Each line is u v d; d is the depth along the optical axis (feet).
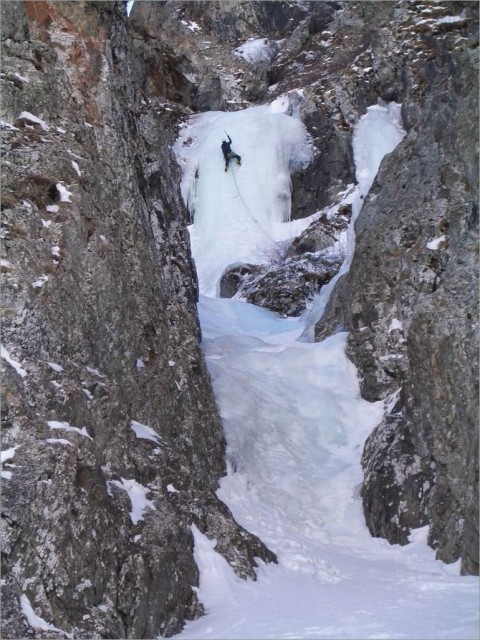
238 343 57.00
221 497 42.16
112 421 35.01
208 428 43.86
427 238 48.91
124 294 39.73
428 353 40.27
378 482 42.91
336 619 29.53
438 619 28.60
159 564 31.24
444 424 39.01
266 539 39.73
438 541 39.27
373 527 42.06
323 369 51.83
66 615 27.86
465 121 46.44
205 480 41.57
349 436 48.24
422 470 41.81
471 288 39.68
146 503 33.81
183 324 45.98
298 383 51.11
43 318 33.88
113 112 43.75
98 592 29.07
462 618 28.48
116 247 40.27
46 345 33.68
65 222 37.06
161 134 53.52
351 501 43.96
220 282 86.38
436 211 49.06
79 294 36.45
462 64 47.52
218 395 47.78
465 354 37.86
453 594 32.55
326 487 44.96
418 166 52.03
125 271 40.47
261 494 43.50
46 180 37.68
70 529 29.01
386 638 26.61
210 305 70.03
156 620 30.35
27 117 39.01
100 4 44.45
